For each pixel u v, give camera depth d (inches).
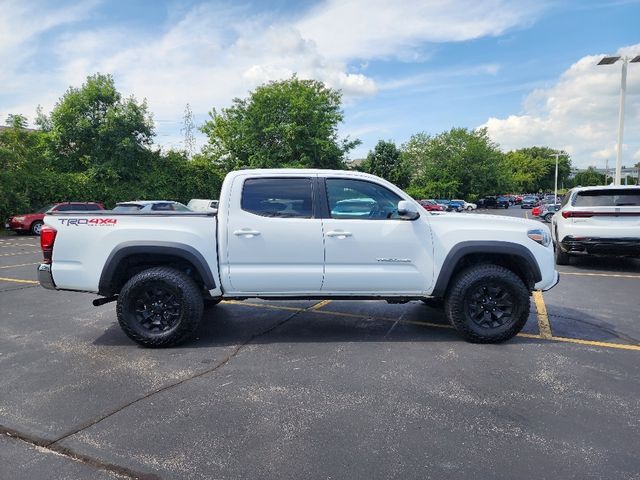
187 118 1797.5
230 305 263.1
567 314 239.3
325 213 189.6
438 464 105.7
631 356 175.3
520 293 187.2
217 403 136.8
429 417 127.6
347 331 210.4
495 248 187.8
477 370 161.5
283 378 155.5
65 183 951.0
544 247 191.9
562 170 4522.6
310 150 1338.6
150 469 104.4
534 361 170.1
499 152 2714.1
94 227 184.1
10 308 260.2
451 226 190.9
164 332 185.5
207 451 111.3
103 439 117.1
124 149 1053.2
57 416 129.4
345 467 104.7
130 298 183.8
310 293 190.7
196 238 184.5
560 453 109.8
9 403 137.8
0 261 472.7
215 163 1424.7
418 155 2416.3
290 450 111.7
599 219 361.4
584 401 136.9
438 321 226.8
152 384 151.0
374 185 194.1
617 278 343.0
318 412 130.9
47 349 187.5
